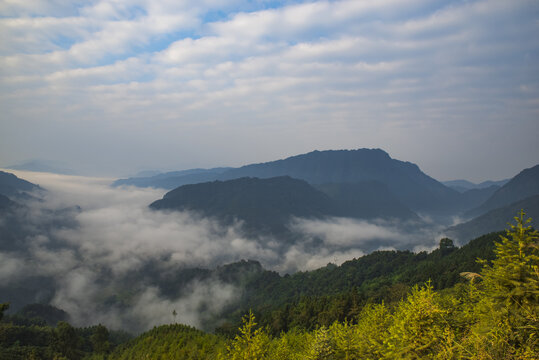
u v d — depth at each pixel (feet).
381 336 96.58
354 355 103.81
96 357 443.32
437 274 465.47
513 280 64.90
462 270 422.82
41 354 408.05
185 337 363.56
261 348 119.44
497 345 60.75
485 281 73.77
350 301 370.94
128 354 376.89
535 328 58.59
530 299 62.39
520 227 67.46
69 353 440.04
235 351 115.24
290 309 469.16
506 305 65.00
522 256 65.41
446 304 95.76
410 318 78.23
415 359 71.36
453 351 65.21
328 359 109.81
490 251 446.60
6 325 445.37
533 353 55.62
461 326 75.97
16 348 402.72
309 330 368.27
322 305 414.62
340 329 132.26
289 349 159.12
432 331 72.02
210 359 235.20
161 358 286.66
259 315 494.18
